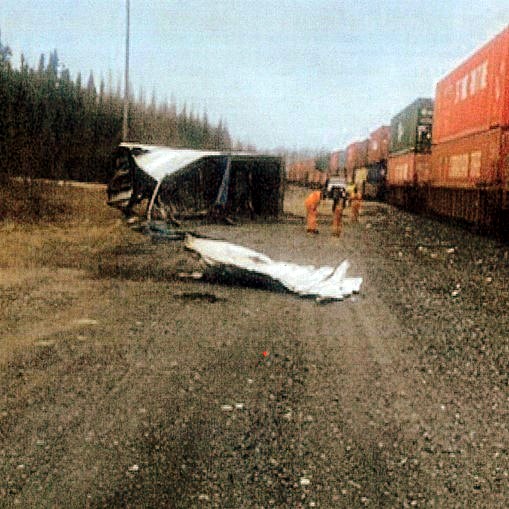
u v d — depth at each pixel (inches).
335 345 270.8
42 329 280.7
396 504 135.7
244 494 137.0
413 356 258.1
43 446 156.9
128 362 232.8
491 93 807.7
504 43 755.4
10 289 370.6
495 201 776.9
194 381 213.5
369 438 171.0
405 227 1013.2
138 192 876.0
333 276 432.5
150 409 185.0
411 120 1460.4
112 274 441.1
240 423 177.6
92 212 941.8
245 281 418.6
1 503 129.2
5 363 226.7
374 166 2191.2
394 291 412.8
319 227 946.7
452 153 1051.9
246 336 281.4
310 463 153.8
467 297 400.2
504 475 151.7
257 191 1062.4
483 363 251.0
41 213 829.2
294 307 353.7
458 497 139.9
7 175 964.6
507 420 189.0
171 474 144.7
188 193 907.4
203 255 432.5
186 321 306.3
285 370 231.1
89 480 140.2
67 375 214.5
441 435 175.5
